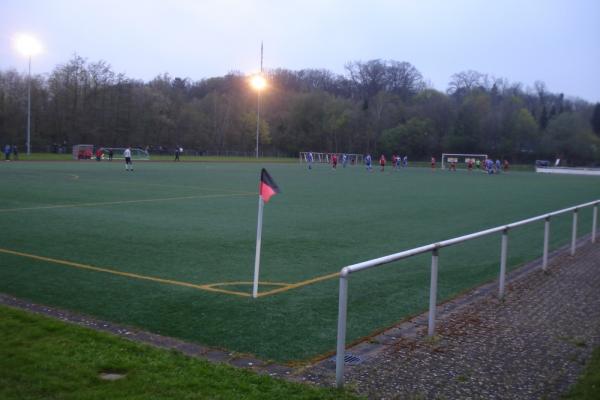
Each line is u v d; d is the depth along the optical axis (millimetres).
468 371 5715
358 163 100312
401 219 18984
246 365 5793
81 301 8086
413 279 10180
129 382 4895
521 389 5270
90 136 88250
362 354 6207
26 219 16250
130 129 92250
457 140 105500
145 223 16062
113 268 10242
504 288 9445
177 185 30781
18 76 82688
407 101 124812
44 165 49094
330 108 113250
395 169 74875
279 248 12805
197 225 15969
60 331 6266
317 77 141125
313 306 8156
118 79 90750
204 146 102625
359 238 14641
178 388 4820
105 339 6078
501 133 106562
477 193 32500
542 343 6695
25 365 5184
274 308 8000
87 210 18703
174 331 6875
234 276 9898
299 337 6758
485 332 7105
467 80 133625
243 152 102938
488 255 12953
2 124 79312
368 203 24281
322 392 4977
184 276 9773
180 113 100125
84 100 88250
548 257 12789
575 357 6219
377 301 8578
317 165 79562
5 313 6879
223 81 126125
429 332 6863
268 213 19531
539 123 112812
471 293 9266
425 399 4961
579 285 9938
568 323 7582
